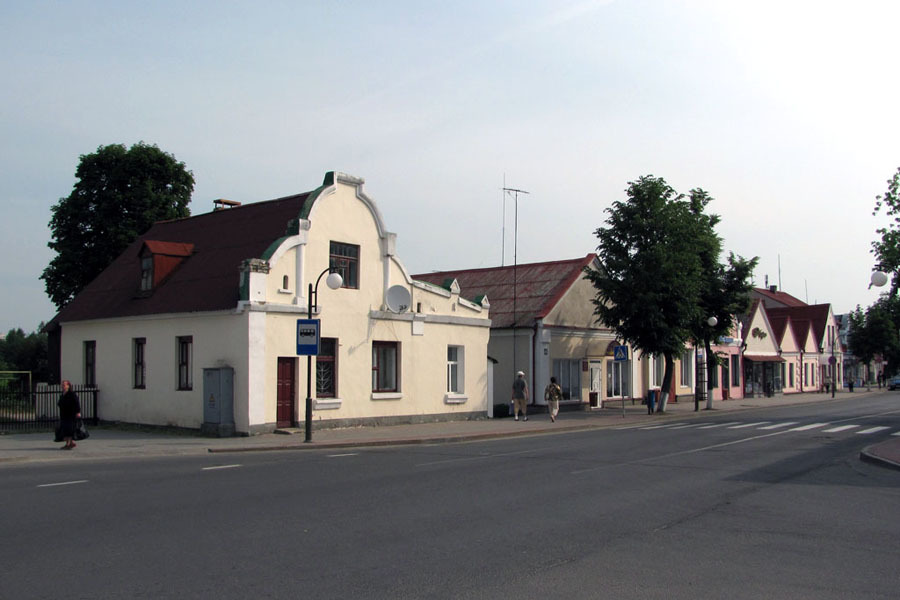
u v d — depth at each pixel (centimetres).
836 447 2059
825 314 7606
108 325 2756
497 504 1148
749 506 1154
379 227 2695
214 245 2694
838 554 855
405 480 1399
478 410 3108
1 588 696
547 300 3762
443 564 793
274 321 2336
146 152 4103
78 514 1043
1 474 1476
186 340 2477
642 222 3425
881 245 2755
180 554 825
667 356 3656
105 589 694
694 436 2439
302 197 2612
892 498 1235
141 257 2723
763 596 693
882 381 9075
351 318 2578
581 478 1439
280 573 752
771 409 4200
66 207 4056
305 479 1407
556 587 711
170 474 1473
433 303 2923
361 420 2603
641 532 962
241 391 2273
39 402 2734
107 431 2538
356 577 740
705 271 3841
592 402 3919
